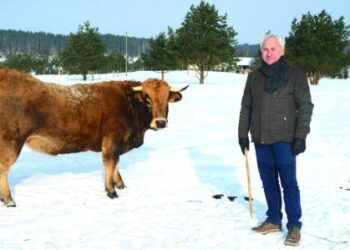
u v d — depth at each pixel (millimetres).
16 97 7359
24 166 10680
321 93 32938
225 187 8812
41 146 7863
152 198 8078
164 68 59969
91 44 62125
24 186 8781
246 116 6320
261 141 6055
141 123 8625
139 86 8328
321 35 55375
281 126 5922
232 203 7762
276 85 5891
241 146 6422
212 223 6770
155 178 9492
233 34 57500
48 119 7668
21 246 5871
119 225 6703
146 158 11547
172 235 6293
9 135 7375
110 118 8195
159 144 13523
